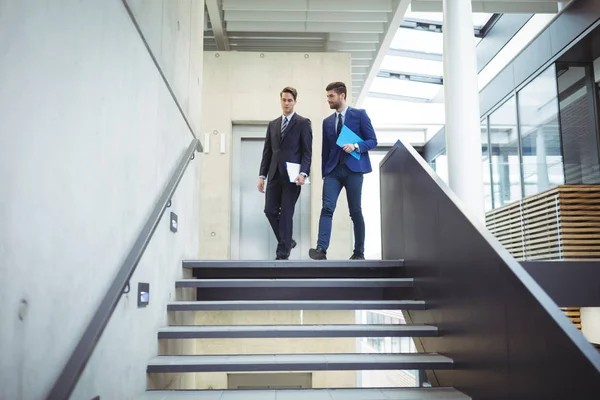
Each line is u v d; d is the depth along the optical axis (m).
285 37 9.94
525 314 2.21
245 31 9.66
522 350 2.24
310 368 3.01
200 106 5.22
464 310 2.97
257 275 4.50
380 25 9.34
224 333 3.31
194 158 4.83
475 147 6.31
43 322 1.77
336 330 3.37
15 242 1.58
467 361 2.88
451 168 6.37
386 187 5.39
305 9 8.58
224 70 8.26
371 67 11.01
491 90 10.47
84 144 2.12
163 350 3.49
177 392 2.88
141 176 2.99
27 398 1.66
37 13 1.70
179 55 4.11
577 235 6.92
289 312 6.84
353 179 4.94
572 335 1.88
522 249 7.83
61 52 1.89
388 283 4.10
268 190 5.26
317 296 4.47
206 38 10.22
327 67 8.34
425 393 2.86
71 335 2.00
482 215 6.24
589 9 7.35
